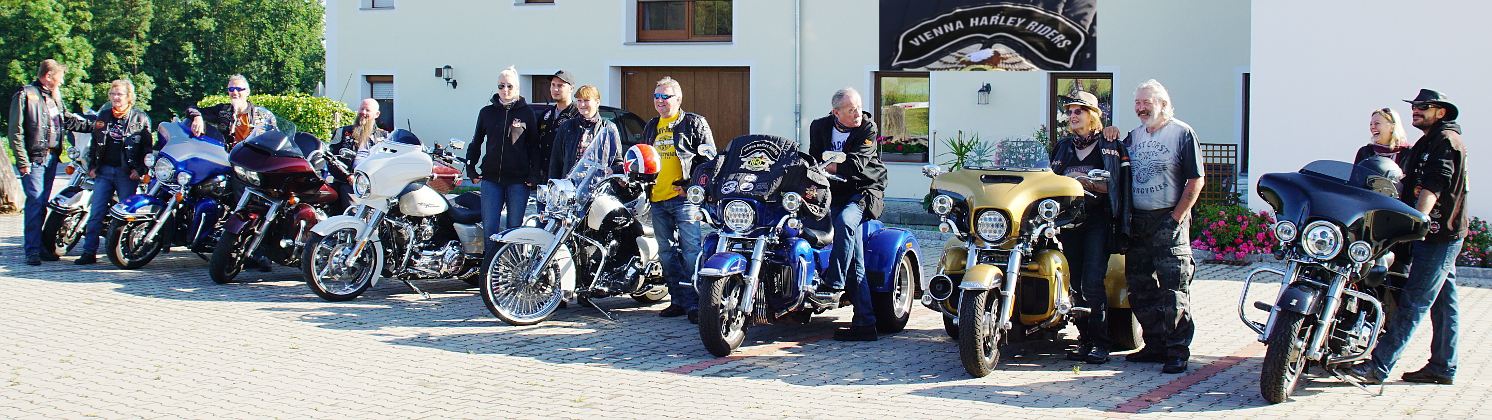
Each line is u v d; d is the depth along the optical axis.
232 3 50.31
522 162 8.08
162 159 8.73
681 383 5.53
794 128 15.39
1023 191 5.54
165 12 48.47
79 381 5.44
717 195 6.22
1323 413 4.92
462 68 16.83
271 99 16.89
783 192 6.15
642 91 16.33
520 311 7.11
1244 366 5.89
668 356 6.18
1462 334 6.69
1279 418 4.84
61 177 17.08
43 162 9.23
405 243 7.82
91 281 8.43
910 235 7.16
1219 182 11.62
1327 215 4.99
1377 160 5.16
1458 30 9.38
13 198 13.02
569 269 7.12
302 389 5.33
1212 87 13.41
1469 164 9.40
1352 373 5.33
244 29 50.97
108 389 5.29
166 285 8.31
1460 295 8.05
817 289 6.47
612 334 6.79
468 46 16.78
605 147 7.22
